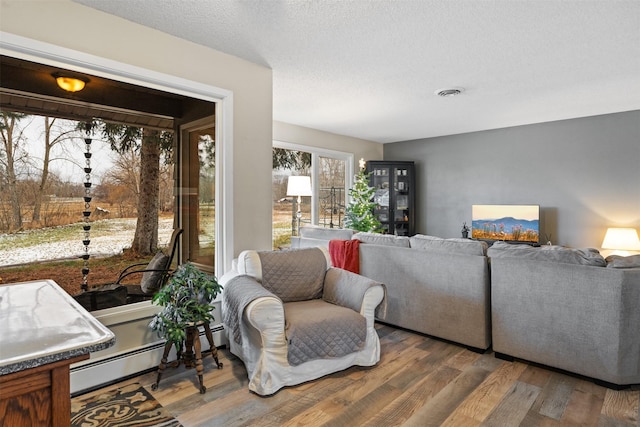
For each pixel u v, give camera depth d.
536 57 2.93
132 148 2.62
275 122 5.09
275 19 2.34
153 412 1.98
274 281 2.70
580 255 2.40
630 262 2.26
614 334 2.21
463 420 1.92
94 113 2.44
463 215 6.09
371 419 1.93
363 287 2.57
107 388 2.23
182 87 2.63
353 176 6.38
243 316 2.22
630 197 4.57
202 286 2.37
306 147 5.52
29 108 2.20
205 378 2.37
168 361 2.53
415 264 3.16
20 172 2.19
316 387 2.26
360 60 3.01
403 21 2.35
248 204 3.03
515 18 2.31
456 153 6.15
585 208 4.92
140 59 2.41
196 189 2.91
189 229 2.90
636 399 2.13
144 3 2.16
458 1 2.12
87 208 2.45
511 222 5.34
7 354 0.77
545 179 5.25
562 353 2.41
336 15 2.29
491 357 2.73
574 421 1.91
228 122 2.88
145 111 2.65
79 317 1.04
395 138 6.54
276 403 2.08
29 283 1.48
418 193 6.64
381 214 6.42
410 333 3.25
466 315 2.84
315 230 4.36
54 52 2.08
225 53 2.86
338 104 4.29
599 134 4.79
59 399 0.81
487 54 2.88
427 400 2.12
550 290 2.46
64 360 0.81
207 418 1.93
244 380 2.34
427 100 4.12
